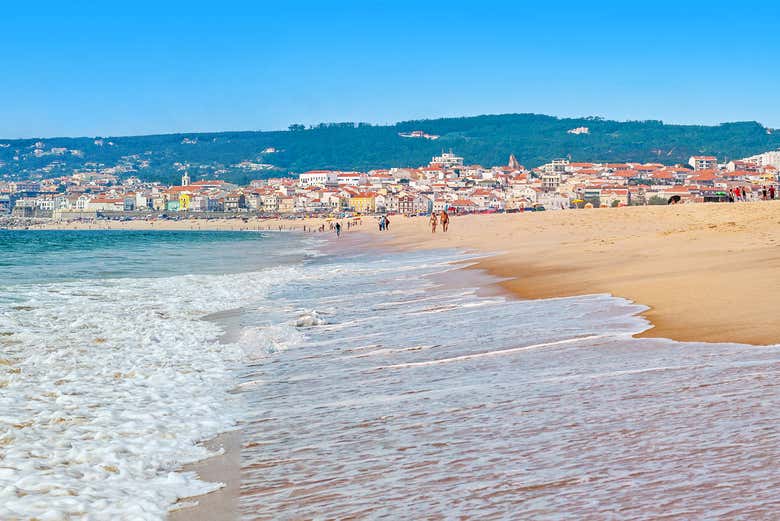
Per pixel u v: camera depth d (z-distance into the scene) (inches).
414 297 852.6
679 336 482.0
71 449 312.3
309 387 427.5
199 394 420.8
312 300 900.0
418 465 271.7
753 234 1249.4
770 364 377.1
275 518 234.7
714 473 234.1
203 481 273.3
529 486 240.1
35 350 570.3
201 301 919.7
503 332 559.2
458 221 4345.5
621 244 1338.6
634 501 219.1
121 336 641.6
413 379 426.9
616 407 322.0
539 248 1510.8
